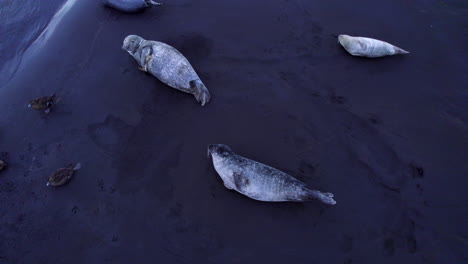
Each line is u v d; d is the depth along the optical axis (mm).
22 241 4012
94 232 4020
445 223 3961
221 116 4863
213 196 4219
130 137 4723
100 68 5453
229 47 5602
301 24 5906
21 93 5328
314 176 4324
